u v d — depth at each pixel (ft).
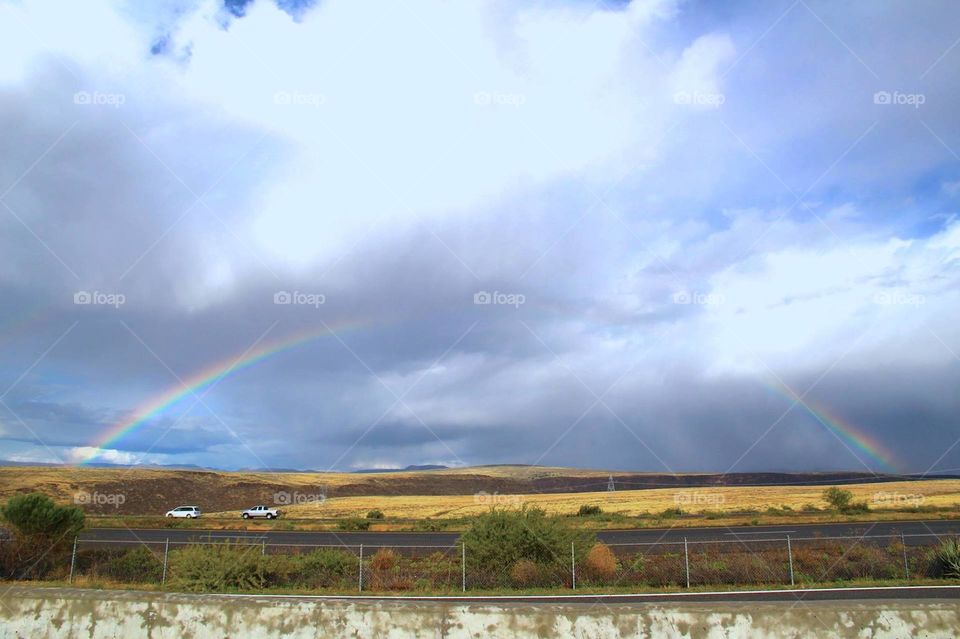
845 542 94.22
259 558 65.77
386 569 74.43
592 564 69.82
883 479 495.82
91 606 22.16
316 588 64.34
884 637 20.07
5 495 289.94
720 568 69.26
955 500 246.06
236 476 439.63
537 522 72.23
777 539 103.14
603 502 316.81
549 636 20.48
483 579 67.26
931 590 57.88
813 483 516.73
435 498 417.49
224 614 21.38
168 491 362.94
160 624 21.53
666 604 21.18
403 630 20.72
